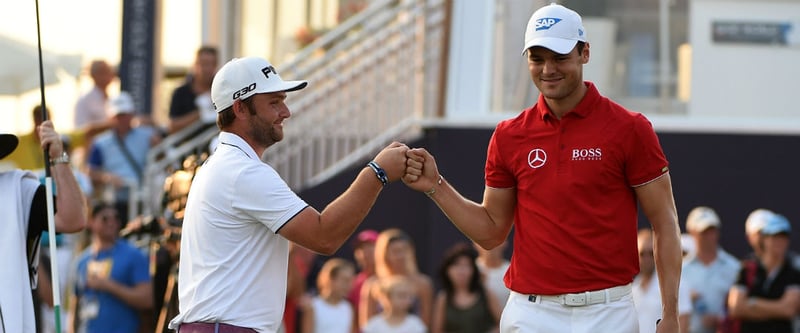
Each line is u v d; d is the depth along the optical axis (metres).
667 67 27.91
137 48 32.53
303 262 26.33
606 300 13.76
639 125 13.67
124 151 29.61
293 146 28.56
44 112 15.51
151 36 32.53
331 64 28.75
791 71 27.73
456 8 27.84
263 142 13.88
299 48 34.81
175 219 18.17
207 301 13.51
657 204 13.75
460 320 23.88
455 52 27.81
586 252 13.76
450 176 27.47
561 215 13.80
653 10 27.95
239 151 13.67
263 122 13.76
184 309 13.76
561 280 13.84
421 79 28.00
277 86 13.76
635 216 13.99
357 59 28.58
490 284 24.38
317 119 28.58
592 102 13.77
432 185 14.27
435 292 27.22
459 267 24.00
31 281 15.11
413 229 27.81
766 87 27.75
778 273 22.81
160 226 19.67
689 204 27.28
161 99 32.81
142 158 29.73
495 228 14.48
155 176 28.55
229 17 35.31
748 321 22.89
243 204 13.42
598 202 13.73
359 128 28.36
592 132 13.72
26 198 14.90
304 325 23.69
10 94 22.97
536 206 13.95
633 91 28.00
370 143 28.00
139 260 24.31
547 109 13.87
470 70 27.77
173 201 18.34
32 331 14.41
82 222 15.52
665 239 13.76
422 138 27.61
